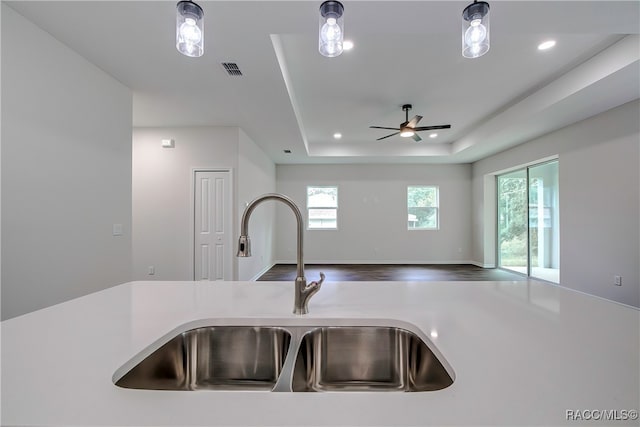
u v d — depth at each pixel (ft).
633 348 2.43
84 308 3.57
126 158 10.32
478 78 11.54
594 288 13.12
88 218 8.70
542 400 1.70
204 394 1.78
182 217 14.78
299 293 3.35
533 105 12.83
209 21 6.88
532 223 18.34
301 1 6.19
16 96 6.71
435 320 3.12
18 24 6.71
